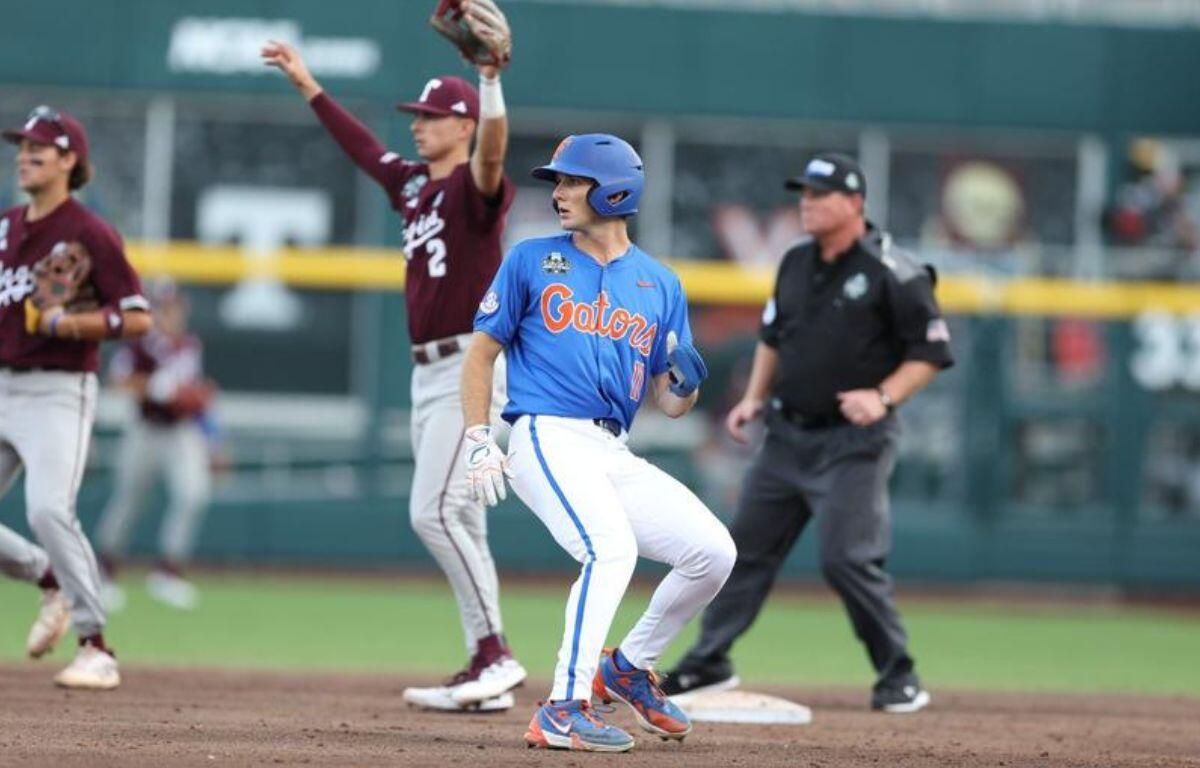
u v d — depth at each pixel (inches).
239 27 2519.7
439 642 1844.2
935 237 2596.0
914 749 1028.5
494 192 1104.8
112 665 1229.7
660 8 2554.1
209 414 2090.3
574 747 924.0
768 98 2566.4
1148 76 2591.0
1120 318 2482.8
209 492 2475.4
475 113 1154.7
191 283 2507.4
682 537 927.0
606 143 935.0
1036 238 2603.3
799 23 2571.4
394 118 2513.5
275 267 2465.6
